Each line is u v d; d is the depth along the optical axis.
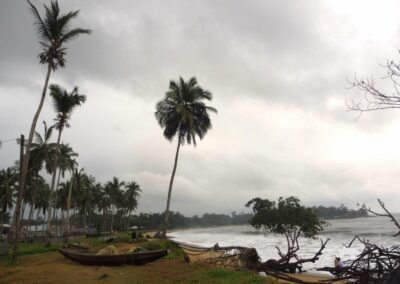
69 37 25.50
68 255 21.41
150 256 19.34
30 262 22.16
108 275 16.05
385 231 72.94
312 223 45.25
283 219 45.69
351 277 9.09
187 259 23.88
